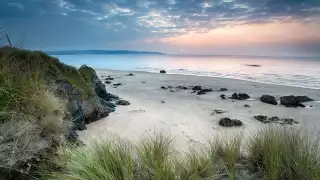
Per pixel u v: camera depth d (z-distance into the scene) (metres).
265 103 13.05
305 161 2.90
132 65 58.97
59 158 3.40
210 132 7.69
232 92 16.89
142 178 2.78
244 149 3.79
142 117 9.43
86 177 2.68
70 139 4.80
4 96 3.62
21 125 3.23
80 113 7.53
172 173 2.78
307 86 20.31
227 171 3.08
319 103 13.20
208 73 34.03
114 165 2.79
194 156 3.20
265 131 4.07
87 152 3.24
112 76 27.95
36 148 3.24
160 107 11.55
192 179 2.79
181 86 19.31
